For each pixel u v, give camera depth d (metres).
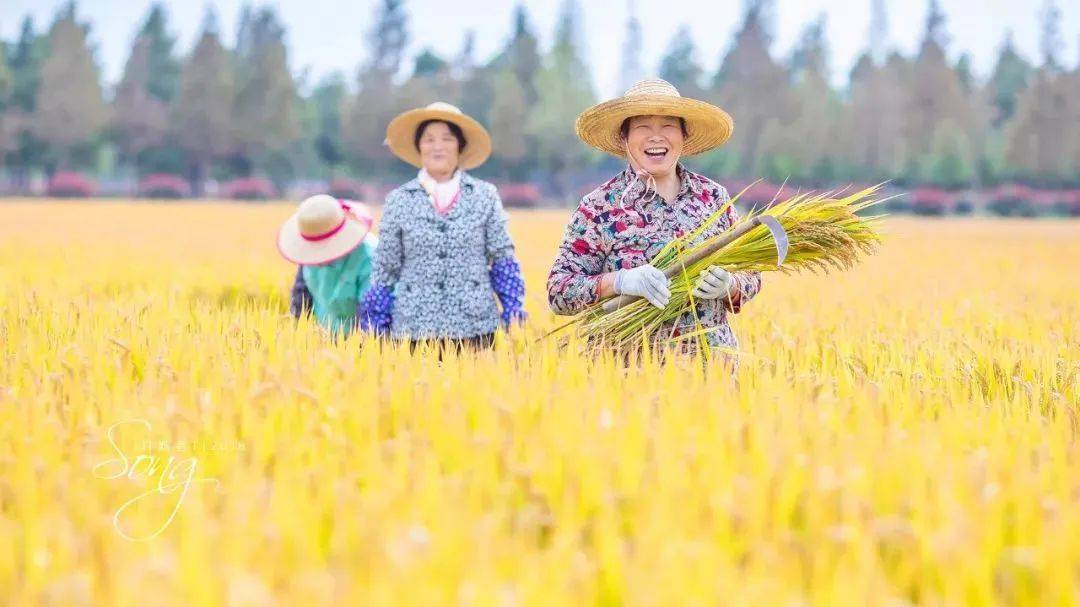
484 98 105.12
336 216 6.90
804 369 5.19
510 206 93.44
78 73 93.38
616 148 5.68
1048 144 93.81
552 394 3.77
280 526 2.56
